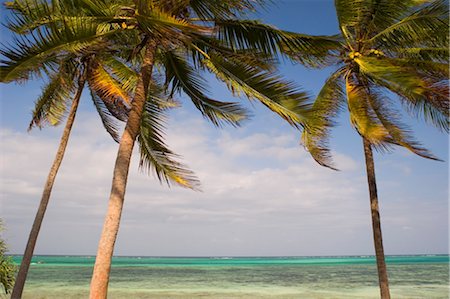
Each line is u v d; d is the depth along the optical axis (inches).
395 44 495.5
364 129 438.3
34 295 900.0
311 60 376.2
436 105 404.2
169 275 1685.5
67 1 311.6
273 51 365.1
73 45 308.7
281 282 1331.2
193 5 354.6
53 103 501.0
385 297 454.9
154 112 436.5
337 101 524.4
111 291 1032.8
